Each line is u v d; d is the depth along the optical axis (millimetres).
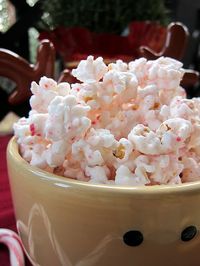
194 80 697
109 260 251
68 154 272
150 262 250
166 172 260
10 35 1074
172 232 243
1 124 1020
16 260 344
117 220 238
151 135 258
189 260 258
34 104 300
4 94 954
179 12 1569
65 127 255
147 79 312
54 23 803
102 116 290
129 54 736
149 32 735
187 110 280
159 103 297
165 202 234
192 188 239
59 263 269
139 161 260
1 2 1120
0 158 599
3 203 455
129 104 299
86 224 244
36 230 272
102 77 296
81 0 760
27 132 285
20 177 272
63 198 245
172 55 696
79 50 732
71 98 259
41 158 275
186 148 284
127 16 771
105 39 727
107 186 239
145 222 238
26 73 628
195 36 1561
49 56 629
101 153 265
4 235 376
